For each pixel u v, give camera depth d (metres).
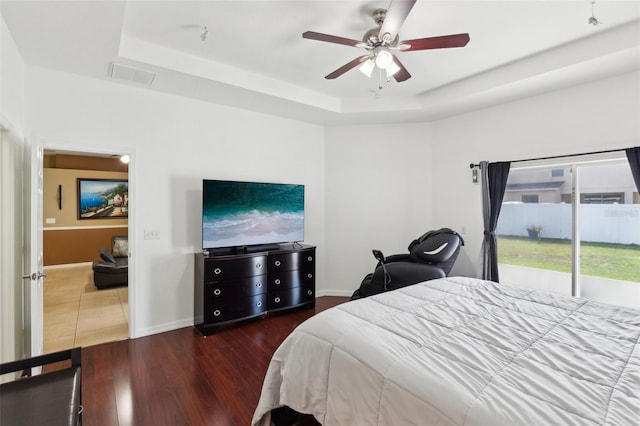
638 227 2.92
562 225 3.38
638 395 1.05
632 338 1.50
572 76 2.96
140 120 3.24
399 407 1.17
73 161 6.84
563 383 1.12
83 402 2.13
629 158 2.82
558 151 3.31
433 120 4.42
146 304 3.29
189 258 3.56
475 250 4.06
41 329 2.55
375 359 1.33
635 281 2.95
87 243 6.89
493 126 3.84
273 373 1.76
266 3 2.18
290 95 3.60
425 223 4.50
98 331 3.35
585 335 1.54
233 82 3.17
